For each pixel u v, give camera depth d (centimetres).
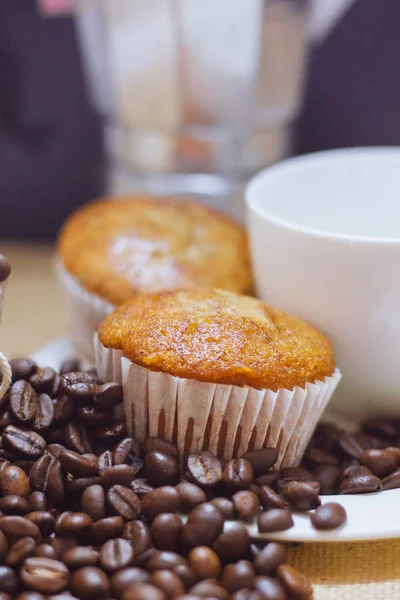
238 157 45
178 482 32
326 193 40
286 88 45
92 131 55
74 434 32
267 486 32
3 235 57
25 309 48
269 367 32
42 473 32
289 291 36
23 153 56
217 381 32
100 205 43
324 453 34
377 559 31
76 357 40
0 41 52
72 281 40
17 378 34
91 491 31
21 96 54
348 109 52
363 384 36
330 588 30
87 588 29
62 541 30
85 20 44
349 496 32
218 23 42
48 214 57
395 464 33
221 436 33
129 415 34
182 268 39
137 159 45
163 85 43
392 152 40
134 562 30
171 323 33
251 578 29
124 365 33
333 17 47
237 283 39
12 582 29
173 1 41
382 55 51
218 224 42
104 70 45
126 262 39
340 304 35
